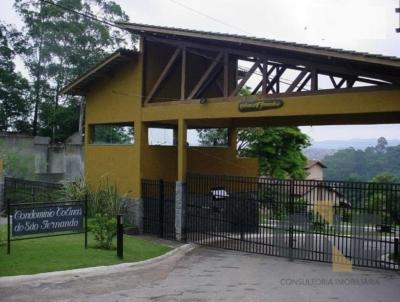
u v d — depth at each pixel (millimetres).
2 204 22375
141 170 18094
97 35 35906
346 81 13789
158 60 18531
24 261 10984
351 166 47438
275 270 11844
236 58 16250
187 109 16500
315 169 50062
